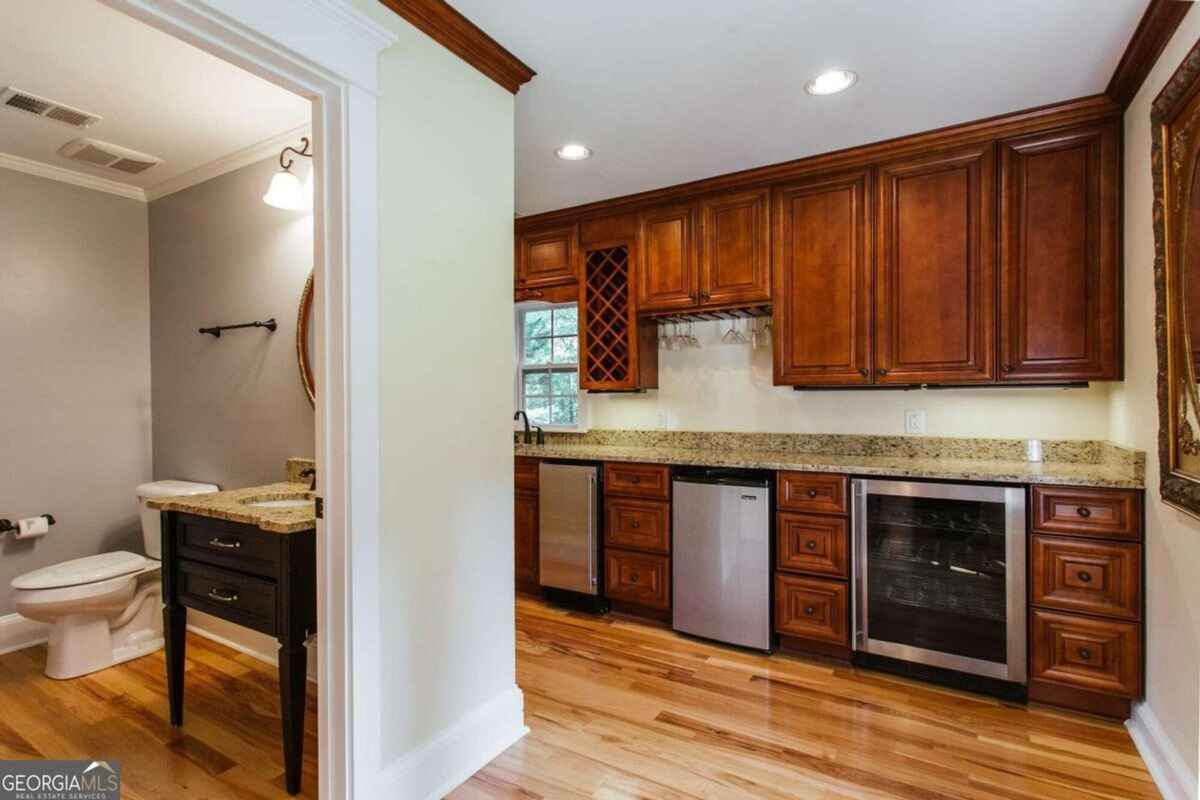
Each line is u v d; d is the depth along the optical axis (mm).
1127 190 2248
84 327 3104
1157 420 1939
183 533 2111
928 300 2666
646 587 3117
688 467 3072
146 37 1875
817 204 2916
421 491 1742
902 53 1985
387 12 1648
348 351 1536
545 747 2021
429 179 1767
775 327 3020
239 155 2752
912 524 2451
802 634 2684
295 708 1801
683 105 2340
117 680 2520
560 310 4148
